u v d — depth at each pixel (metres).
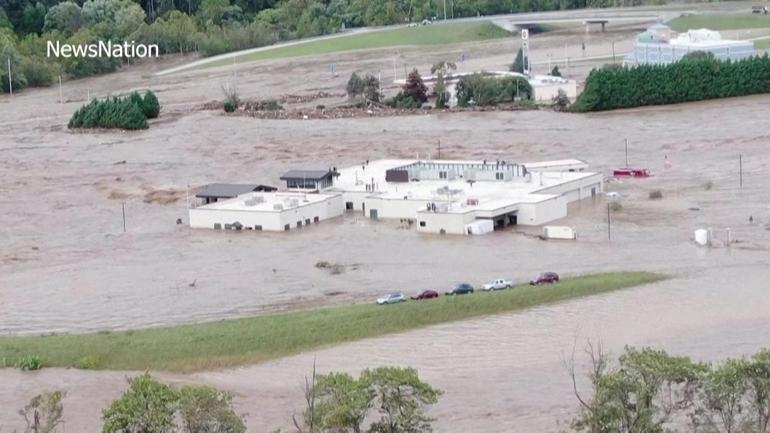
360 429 144.12
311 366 182.00
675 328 190.25
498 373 175.38
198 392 140.88
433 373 177.12
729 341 182.25
